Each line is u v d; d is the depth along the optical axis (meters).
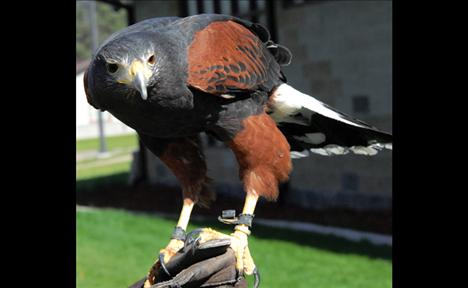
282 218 11.88
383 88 11.31
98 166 25.16
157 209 13.58
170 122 3.99
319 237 10.37
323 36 12.20
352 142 5.04
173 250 3.98
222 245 3.60
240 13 13.74
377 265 8.73
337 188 12.17
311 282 8.09
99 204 14.38
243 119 4.22
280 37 12.98
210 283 3.62
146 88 3.55
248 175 4.27
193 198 4.41
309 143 5.09
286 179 4.38
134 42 3.57
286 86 4.73
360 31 11.58
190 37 4.02
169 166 4.42
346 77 11.89
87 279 8.38
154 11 15.54
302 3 12.45
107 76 3.54
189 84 3.88
